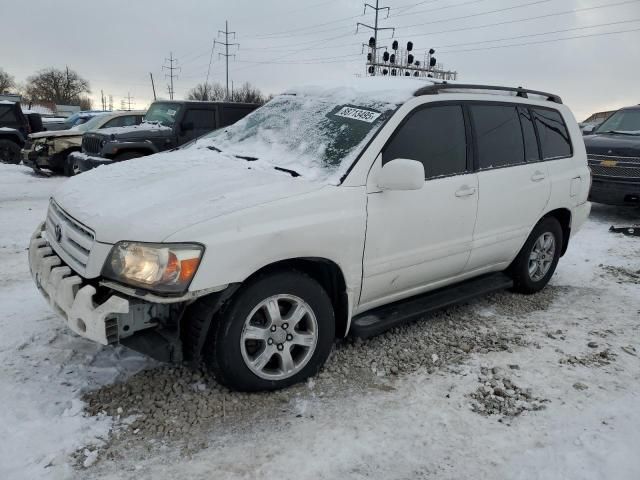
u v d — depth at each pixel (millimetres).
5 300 4496
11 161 15828
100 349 3625
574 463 2643
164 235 2672
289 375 3189
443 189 3779
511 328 4285
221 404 3029
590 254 6711
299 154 3660
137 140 10406
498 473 2570
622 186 8305
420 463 2623
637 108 9711
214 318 2951
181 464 2555
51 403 2992
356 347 3791
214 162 3803
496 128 4312
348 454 2664
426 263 3803
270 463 2582
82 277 2883
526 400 3203
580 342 4051
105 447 2652
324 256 3166
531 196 4574
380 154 3453
